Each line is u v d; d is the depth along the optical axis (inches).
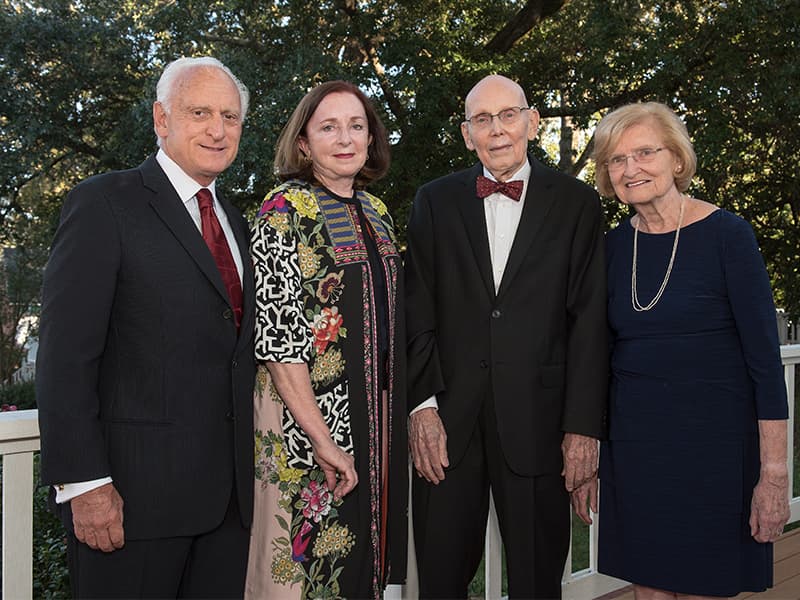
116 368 65.3
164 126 73.0
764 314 78.5
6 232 523.8
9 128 424.2
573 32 448.1
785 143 417.4
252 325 72.7
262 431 76.2
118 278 64.9
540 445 85.2
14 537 75.4
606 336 87.1
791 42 363.3
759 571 81.7
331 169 80.3
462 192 93.0
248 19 416.5
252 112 361.4
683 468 81.2
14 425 74.1
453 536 88.0
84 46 428.1
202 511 67.1
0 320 549.0
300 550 74.5
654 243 85.5
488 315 87.0
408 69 380.2
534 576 85.7
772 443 78.5
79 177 509.4
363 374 78.0
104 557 64.4
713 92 372.2
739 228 80.5
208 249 69.3
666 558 82.0
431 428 87.7
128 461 64.6
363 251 79.9
